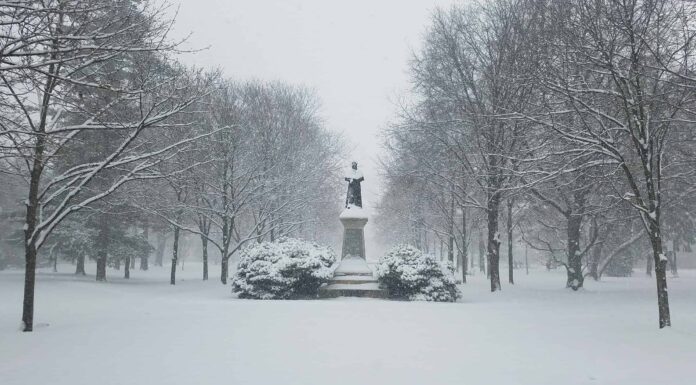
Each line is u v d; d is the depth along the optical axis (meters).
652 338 12.09
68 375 8.18
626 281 40.28
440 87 29.78
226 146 33.94
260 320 14.93
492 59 26.91
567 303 23.06
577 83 16.30
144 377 8.05
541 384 7.78
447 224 42.91
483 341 11.67
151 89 12.81
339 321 14.90
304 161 42.16
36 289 26.53
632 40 13.73
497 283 28.80
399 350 10.48
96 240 34.62
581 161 20.33
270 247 26.56
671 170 23.19
